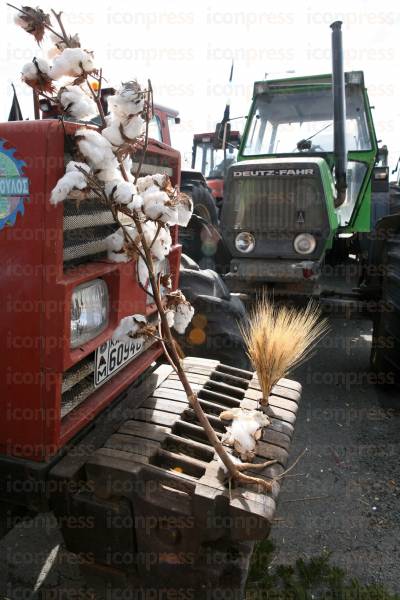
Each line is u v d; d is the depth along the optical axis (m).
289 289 4.18
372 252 3.76
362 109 4.99
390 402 3.45
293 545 2.11
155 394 1.99
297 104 5.21
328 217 4.16
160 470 1.48
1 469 1.48
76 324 1.48
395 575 1.95
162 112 5.22
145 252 1.37
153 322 2.06
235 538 1.40
